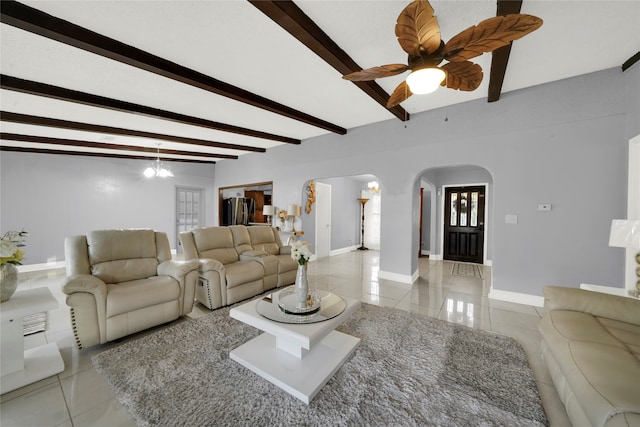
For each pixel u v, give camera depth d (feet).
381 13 6.50
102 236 8.79
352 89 10.66
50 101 10.51
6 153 16.12
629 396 3.47
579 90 9.82
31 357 6.40
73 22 6.45
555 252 10.36
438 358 6.82
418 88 5.71
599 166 9.55
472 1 6.20
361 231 29.25
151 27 6.77
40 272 16.25
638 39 7.65
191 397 5.35
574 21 6.85
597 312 6.01
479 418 4.88
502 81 9.49
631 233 6.41
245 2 6.03
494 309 10.36
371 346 7.41
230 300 10.38
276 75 9.46
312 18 6.64
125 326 7.54
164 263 9.55
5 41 6.98
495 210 11.53
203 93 10.64
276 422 4.77
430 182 20.45
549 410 5.16
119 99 10.95
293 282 13.44
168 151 19.93
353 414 4.95
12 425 4.67
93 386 5.72
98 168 19.62
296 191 19.33
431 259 21.62
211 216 26.32
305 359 6.35
